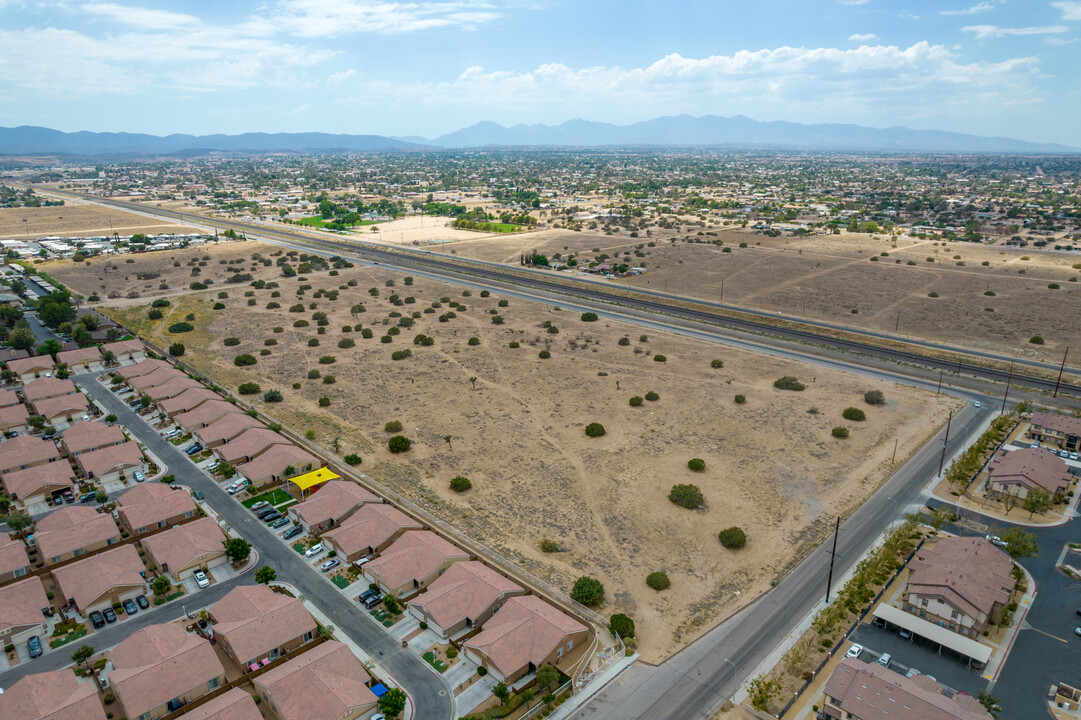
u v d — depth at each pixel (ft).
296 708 184.75
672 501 306.96
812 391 440.04
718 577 256.32
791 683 203.62
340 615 236.43
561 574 256.52
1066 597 241.76
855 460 346.54
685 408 413.39
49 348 501.97
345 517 289.74
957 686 200.03
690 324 609.01
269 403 424.46
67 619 234.58
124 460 334.44
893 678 186.29
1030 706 192.54
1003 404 415.85
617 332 583.58
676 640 224.12
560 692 201.16
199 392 414.00
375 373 480.23
